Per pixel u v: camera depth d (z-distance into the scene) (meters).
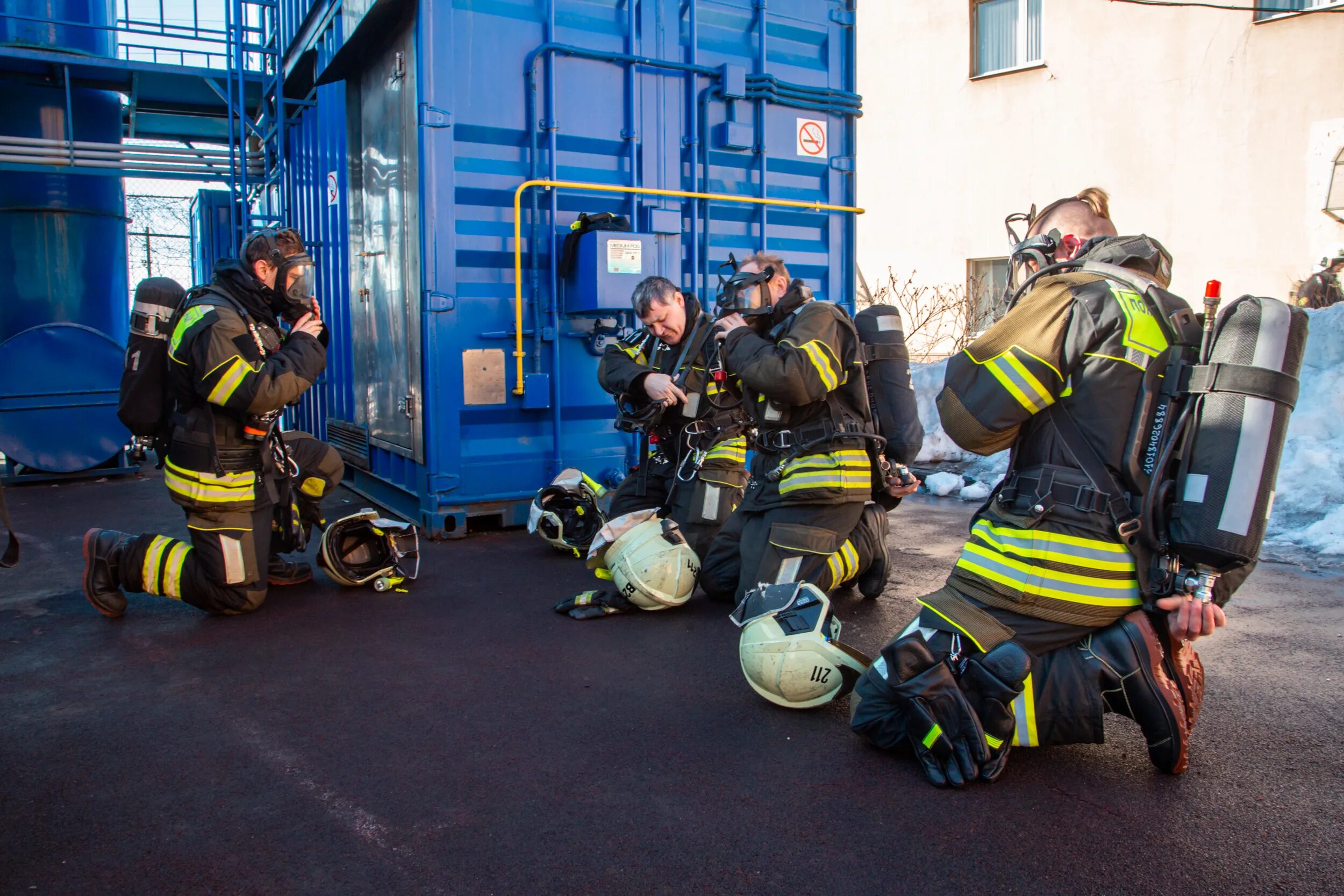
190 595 3.76
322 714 2.88
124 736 2.73
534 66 5.13
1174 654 2.34
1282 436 2.01
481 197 5.11
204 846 2.13
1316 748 2.58
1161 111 12.33
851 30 6.14
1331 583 4.20
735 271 3.67
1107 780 2.41
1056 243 2.47
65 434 7.29
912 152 14.83
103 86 8.19
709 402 4.16
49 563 4.80
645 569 3.72
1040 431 2.31
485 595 4.18
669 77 5.54
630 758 2.57
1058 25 13.11
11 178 7.59
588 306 5.10
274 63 8.51
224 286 3.76
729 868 2.03
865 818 2.23
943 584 4.38
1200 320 2.20
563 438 5.48
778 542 3.39
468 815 2.27
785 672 2.79
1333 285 10.40
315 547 5.21
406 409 5.35
